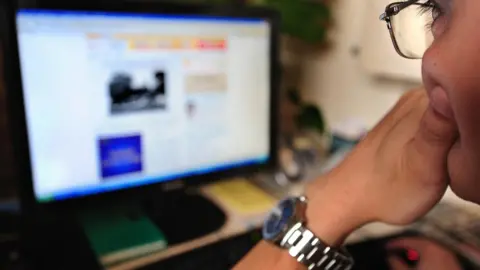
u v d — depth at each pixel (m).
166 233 0.71
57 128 0.63
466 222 0.76
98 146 0.66
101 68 0.64
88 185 0.67
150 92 0.69
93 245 0.66
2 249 0.63
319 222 0.46
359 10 0.92
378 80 0.92
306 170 0.93
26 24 0.58
